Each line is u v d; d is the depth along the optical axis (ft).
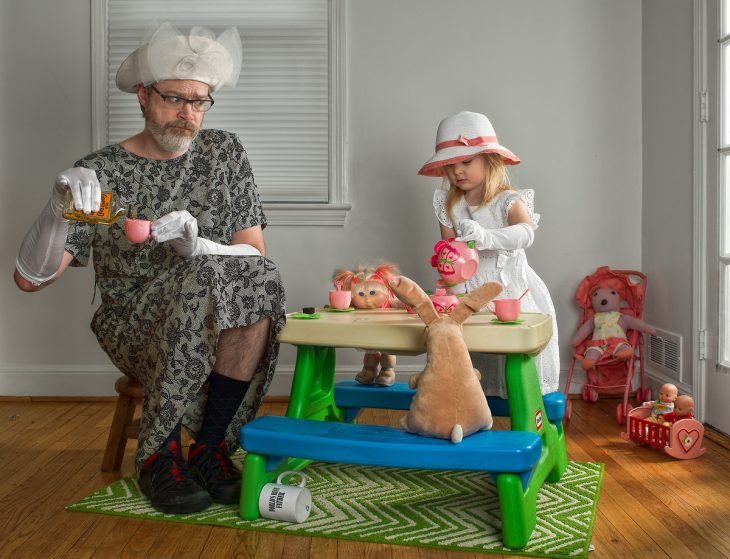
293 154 9.21
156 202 6.00
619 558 4.34
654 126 8.87
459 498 5.43
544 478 5.28
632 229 9.30
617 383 9.01
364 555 4.39
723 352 7.43
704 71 7.68
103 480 5.86
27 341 9.20
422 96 9.18
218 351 5.51
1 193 9.13
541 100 9.21
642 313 9.18
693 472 6.07
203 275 5.11
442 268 5.90
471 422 4.68
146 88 5.83
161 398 5.08
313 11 9.16
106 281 5.92
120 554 4.40
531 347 4.81
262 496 4.93
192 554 4.41
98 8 9.05
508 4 9.18
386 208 9.23
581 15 9.21
